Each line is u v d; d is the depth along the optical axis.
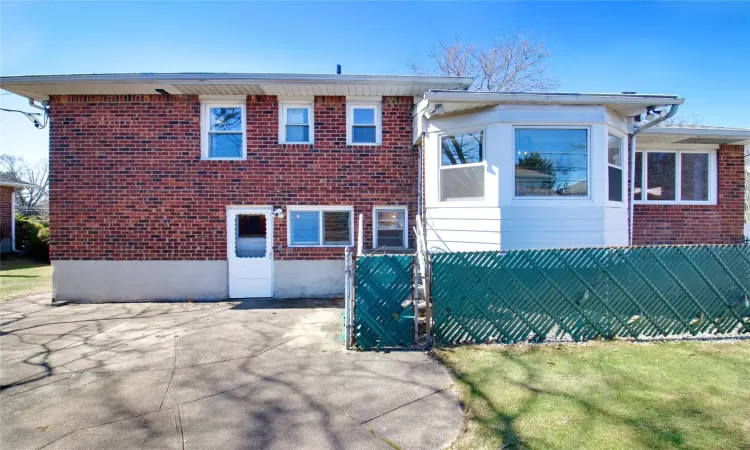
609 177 7.40
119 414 3.69
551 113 6.89
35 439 3.28
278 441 3.22
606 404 3.70
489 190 6.98
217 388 4.23
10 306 8.48
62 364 4.99
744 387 4.05
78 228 8.82
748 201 23.05
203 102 8.97
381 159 9.09
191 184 8.89
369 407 3.77
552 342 5.58
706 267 5.89
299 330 6.39
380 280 5.42
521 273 5.58
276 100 8.98
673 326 5.86
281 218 8.97
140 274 8.85
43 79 8.02
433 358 5.00
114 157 8.83
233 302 8.62
